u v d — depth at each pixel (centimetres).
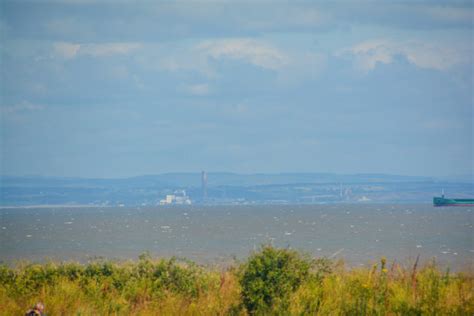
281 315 6550
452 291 7094
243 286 7462
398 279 7994
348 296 6850
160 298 8106
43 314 6700
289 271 7575
